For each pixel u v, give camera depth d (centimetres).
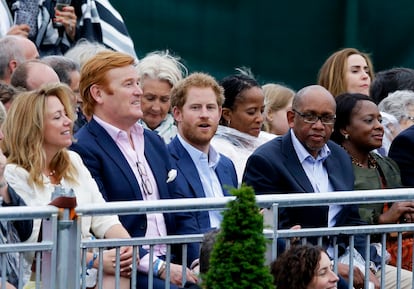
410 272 1972
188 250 1833
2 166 1634
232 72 2912
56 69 2125
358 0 3012
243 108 2150
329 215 1928
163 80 2152
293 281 1596
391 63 3041
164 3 2842
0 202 1633
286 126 2353
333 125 1981
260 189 1909
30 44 2195
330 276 1606
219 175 1945
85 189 1766
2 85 1936
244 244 1428
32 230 1672
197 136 1917
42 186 1720
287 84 2969
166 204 1603
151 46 2836
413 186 2119
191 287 1561
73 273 1553
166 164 1873
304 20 2977
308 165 1934
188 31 2869
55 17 2433
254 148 2161
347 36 3006
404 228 1773
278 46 2953
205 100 1925
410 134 2123
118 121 1838
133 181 1812
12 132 1734
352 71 2492
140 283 1741
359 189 2045
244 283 1420
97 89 1842
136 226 1795
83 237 1742
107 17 2519
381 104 2362
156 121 2159
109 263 1705
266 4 2936
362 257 1939
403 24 3041
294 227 1759
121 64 1847
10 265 1645
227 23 2905
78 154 1802
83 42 2383
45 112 1731
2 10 2420
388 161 2119
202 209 1623
